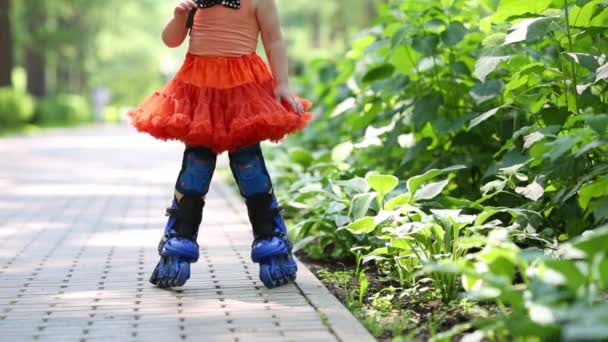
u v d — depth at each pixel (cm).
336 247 664
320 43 5394
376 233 596
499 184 570
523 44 625
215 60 508
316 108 1154
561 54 577
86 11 5381
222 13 509
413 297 504
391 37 694
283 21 5403
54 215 949
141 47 8025
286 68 517
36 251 691
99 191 1240
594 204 491
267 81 520
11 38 3750
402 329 434
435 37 684
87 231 816
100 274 585
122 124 5906
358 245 634
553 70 579
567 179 542
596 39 599
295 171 902
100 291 525
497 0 673
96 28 5772
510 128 660
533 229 541
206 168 521
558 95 590
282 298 501
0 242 743
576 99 560
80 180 1426
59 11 4769
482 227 508
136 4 6694
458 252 499
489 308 464
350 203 613
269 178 532
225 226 831
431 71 722
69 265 623
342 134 968
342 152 766
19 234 796
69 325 443
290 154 934
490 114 585
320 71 1109
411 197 568
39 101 4588
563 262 334
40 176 1499
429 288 505
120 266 617
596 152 538
